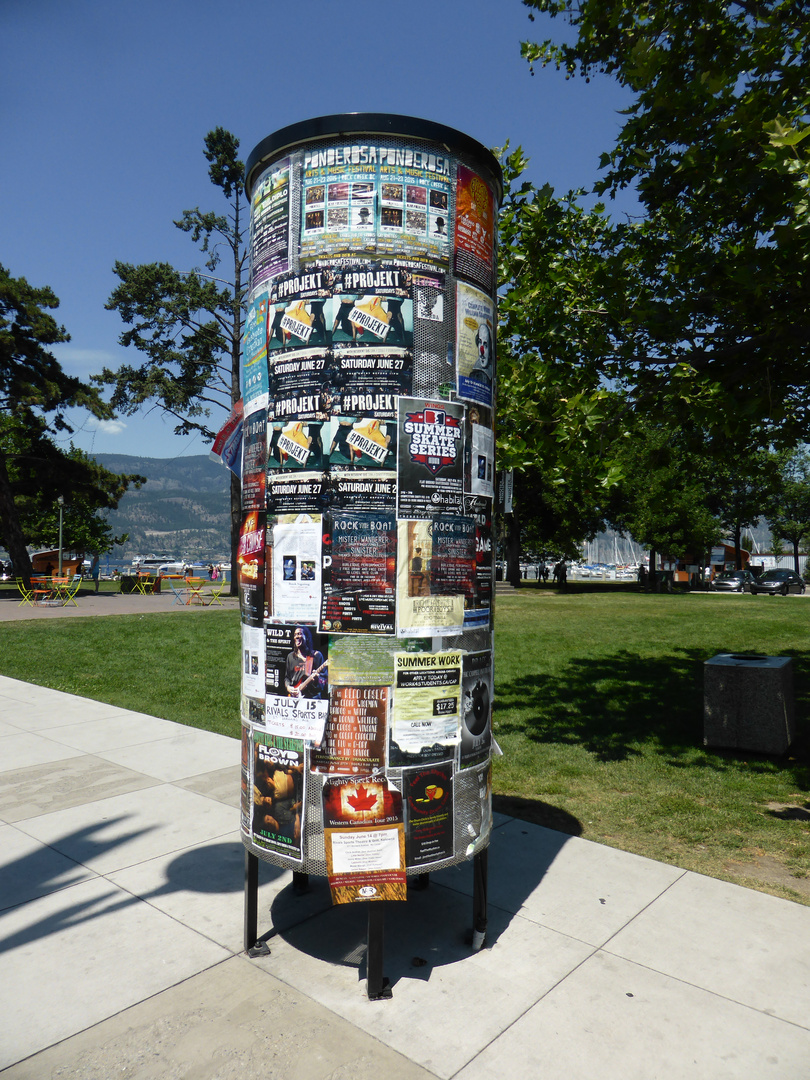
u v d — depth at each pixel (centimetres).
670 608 2403
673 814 536
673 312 649
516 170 856
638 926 368
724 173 660
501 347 850
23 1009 297
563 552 3884
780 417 668
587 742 735
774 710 682
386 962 333
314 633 322
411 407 321
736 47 697
